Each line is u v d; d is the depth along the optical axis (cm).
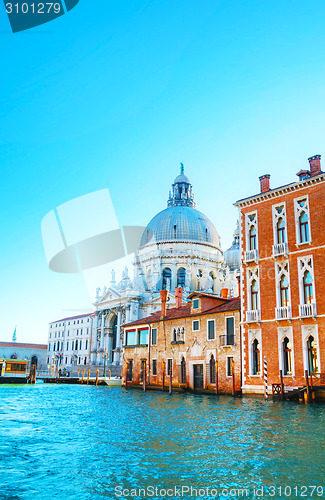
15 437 1562
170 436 1547
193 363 3981
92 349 9619
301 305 2983
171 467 1138
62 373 8925
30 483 1020
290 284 3102
